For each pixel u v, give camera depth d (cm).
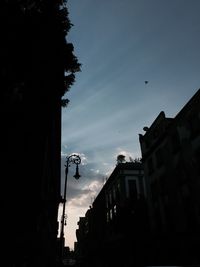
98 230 5638
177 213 2528
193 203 2294
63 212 2131
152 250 2894
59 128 2084
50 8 638
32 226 958
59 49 706
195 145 2319
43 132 1026
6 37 551
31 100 790
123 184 4138
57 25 664
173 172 2634
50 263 2845
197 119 2311
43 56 666
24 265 943
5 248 730
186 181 2427
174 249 2486
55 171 2558
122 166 4266
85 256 7006
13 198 772
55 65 726
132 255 3222
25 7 584
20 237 847
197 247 2166
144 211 3356
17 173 792
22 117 768
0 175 681
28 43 596
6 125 684
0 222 698
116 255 3981
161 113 3008
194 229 2253
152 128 3238
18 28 567
